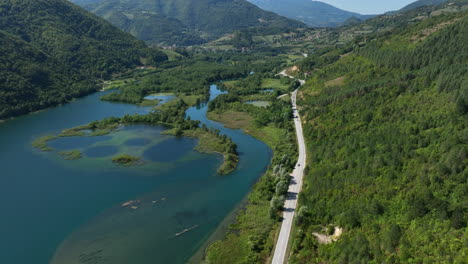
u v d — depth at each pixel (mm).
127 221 100375
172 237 92750
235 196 115062
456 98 100750
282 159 130000
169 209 106688
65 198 113562
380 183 88688
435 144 90750
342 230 82062
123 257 85062
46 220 101125
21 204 109875
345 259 70875
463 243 61625
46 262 83875
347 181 96938
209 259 83062
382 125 118750
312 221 90688
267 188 112938
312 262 76062
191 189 119750
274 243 86438
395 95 132250
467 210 67688
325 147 126562
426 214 72000
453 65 123250
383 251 69438
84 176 129500
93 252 87062
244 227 95625
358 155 106625
